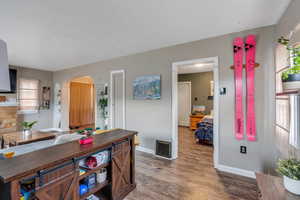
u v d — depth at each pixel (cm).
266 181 133
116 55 394
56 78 588
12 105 464
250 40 239
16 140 270
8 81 78
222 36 267
